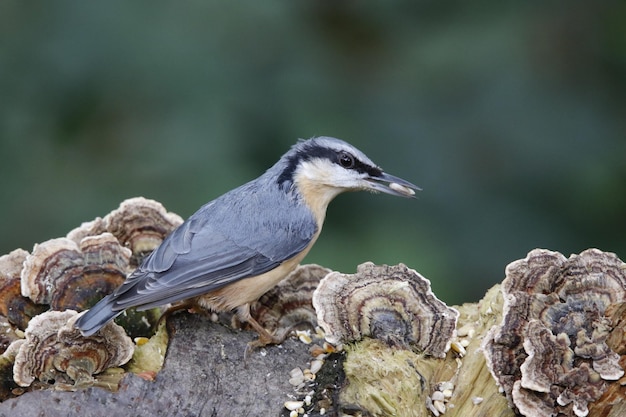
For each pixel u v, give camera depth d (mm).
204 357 7215
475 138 11625
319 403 6820
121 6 11273
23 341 7023
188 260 7641
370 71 12133
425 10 12492
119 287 7273
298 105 11531
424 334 7113
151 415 6598
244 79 11438
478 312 7816
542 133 11594
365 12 12414
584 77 12055
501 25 12156
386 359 6805
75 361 6926
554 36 12203
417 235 11039
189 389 6855
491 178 11539
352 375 6719
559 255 7207
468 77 11875
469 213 11406
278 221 8047
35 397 6453
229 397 6836
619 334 6566
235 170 10961
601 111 11797
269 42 11781
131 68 11219
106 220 8602
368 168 8562
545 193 11508
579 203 11445
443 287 10562
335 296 7219
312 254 10719
